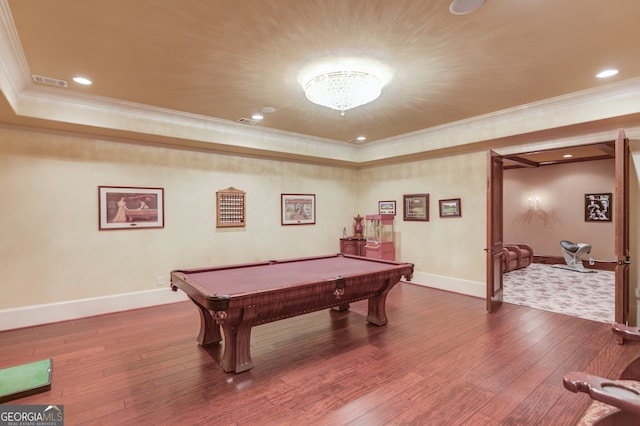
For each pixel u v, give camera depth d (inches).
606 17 84.2
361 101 128.5
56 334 135.1
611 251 283.9
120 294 167.0
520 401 87.5
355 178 276.8
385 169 254.4
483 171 193.8
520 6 79.7
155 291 177.2
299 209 239.8
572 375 56.2
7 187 140.9
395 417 81.0
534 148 170.6
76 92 134.8
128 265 169.6
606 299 190.4
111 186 164.6
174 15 82.9
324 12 82.4
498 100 146.3
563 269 289.1
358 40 95.8
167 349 121.1
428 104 151.4
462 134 183.3
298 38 94.7
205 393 92.1
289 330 141.7
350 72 113.9
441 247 215.3
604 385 53.4
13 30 88.4
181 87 129.9
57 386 95.3
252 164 215.8
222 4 78.6
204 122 174.2
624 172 127.4
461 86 130.2
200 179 193.6
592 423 56.0
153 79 122.1
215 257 199.5
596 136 150.9
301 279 121.2
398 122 181.6
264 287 108.3
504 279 247.9
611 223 284.2
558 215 313.9
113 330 140.0
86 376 101.0
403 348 122.0
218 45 98.2
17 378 97.5
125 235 168.7
